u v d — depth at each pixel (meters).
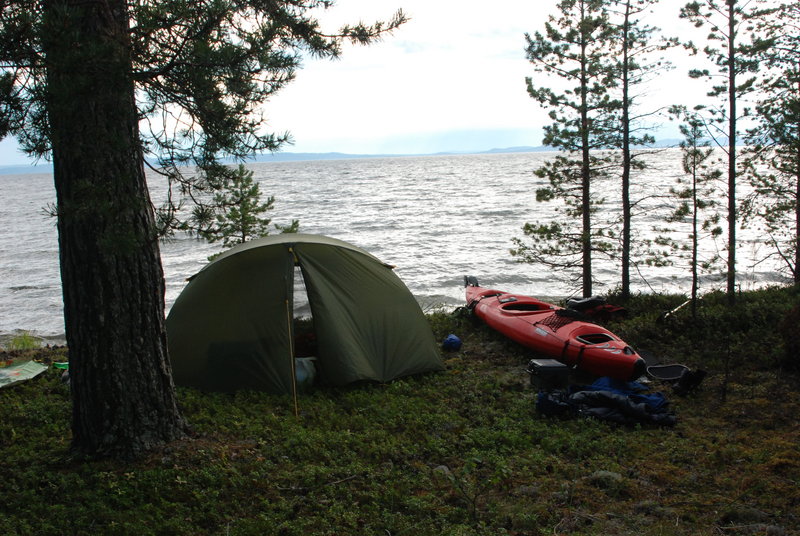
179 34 4.96
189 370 9.00
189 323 9.20
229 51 4.77
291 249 9.41
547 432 7.54
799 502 5.54
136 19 4.96
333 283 9.46
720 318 12.05
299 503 5.58
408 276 26.25
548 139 15.32
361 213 52.97
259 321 8.95
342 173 170.62
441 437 7.41
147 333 6.28
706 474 6.26
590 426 7.73
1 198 110.75
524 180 101.12
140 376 6.25
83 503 5.49
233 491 5.74
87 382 6.16
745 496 5.73
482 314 12.93
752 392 8.77
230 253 9.81
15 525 5.07
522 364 10.65
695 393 8.92
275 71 5.42
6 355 12.59
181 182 5.56
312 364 9.34
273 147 5.48
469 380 9.66
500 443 7.23
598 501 5.71
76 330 6.09
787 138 15.28
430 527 5.13
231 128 5.23
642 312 13.86
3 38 4.40
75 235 5.87
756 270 24.62
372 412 8.17
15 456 6.44
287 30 5.91
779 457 6.49
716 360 10.26
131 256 6.06
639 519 5.30
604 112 15.04
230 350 8.91
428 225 43.03
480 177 119.00
